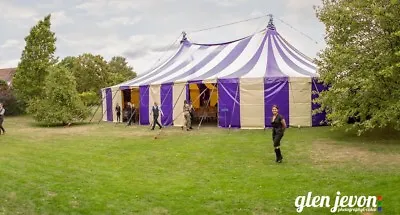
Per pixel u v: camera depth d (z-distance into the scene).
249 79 16.67
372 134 13.84
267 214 6.29
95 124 21.09
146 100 19.88
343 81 11.99
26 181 8.06
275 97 16.66
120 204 6.79
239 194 7.23
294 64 18.73
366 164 9.21
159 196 7.19
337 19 12.76
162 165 9.90
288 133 14.89
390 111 11.23
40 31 29.84
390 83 11.54
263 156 10.68
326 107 14.15
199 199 7.00
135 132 16.78
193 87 23.77
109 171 9.21
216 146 12.35
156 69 22.95
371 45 12.08
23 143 13.88
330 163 9.52
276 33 20.55
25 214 6.35
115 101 22.22
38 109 21.06
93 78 49.34
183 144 12.95
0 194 7.20
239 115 16.84
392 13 11.61
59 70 21.66
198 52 22.28
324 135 14.09
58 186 7.77
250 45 19.89
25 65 29.89
